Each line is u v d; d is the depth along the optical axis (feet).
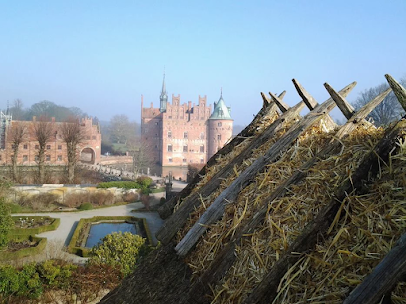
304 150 11.61
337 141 10.02
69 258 60.80
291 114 15.03
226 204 12.12
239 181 12.48
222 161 16.93
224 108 236.84
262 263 8.70
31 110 359.46
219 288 9.39
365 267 6.84
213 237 11.46
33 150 193.57
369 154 8.38
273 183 11.13
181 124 234.99
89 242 72.28
